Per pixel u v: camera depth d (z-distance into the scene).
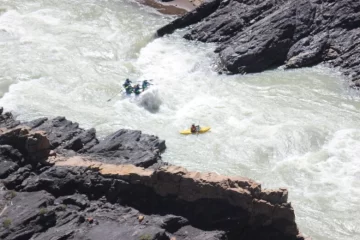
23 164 104.69
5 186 99.62
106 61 179.62
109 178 99.50
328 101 156.75
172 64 179.25
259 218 93.19
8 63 173.00
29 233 88.25
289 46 179.12
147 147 122.38
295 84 166.00
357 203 115.38
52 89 161.12
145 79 168.12
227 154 132.50
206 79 170.00
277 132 139.75
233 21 193.12
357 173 124.75
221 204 93.75
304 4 185.12
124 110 151.38
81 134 121.44
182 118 148.12
